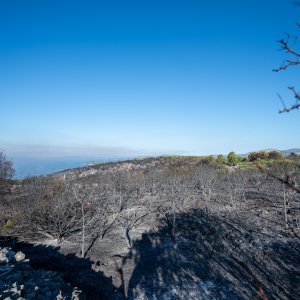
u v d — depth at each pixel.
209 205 22.91
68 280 11.88
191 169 33.62
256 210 21.66
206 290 11.14
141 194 26.00
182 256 14.39
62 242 16.92
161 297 10.73
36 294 8.95
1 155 27.53
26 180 26.19
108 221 20.16
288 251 14.16
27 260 11.82
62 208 18.55
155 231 18.31
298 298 10.30
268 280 11.70
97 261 13.98
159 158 53.34
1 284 8.68
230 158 39.59
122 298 10.70
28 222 18.09
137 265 13.48
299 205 22.06
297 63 1.99
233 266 13.06
